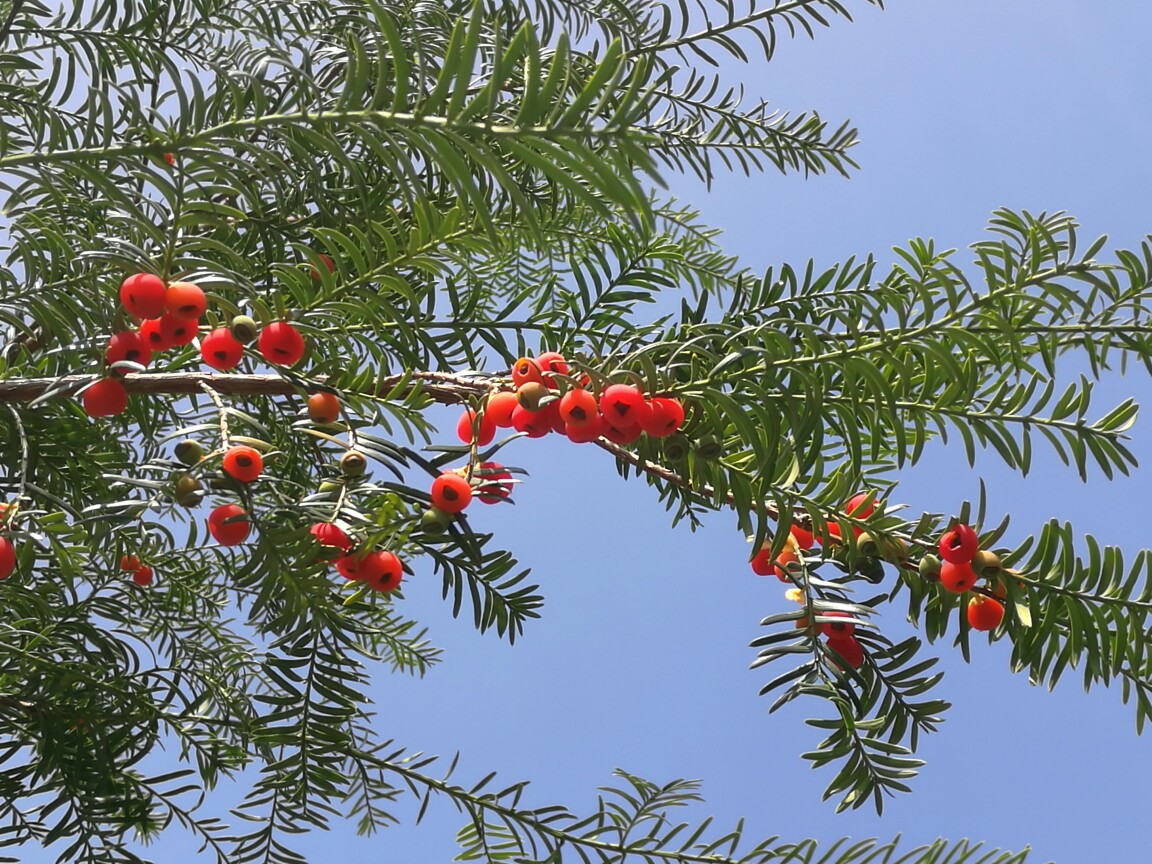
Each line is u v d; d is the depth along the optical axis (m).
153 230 0.45
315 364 0.51
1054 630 0.48
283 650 0.52
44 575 0.58
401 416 0.50
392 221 0.58
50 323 0.49
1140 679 0.48
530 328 0.57
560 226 0.64
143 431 0.58
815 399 0.45
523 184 0.58
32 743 0.58
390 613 0.70
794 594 0.49
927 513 0.48
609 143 0.39
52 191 0.44
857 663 0.49
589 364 0.47
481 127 0.40
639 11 0.64
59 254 0.49
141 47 0.56
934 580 0.48
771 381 0.46
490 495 0.49
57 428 0.54
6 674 0.55
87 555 0.59
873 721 0.47
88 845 0.55
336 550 0.48
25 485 0.49
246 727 0.56
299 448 0.60
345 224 0.58
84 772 0.55
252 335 0.48
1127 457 0.47
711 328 0.48
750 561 0.49
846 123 0.63
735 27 0.61
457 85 0.40
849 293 0.52
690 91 0.63
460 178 0.40
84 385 0.49
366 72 0.41
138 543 0.55
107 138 0.43
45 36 0.54
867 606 0.49
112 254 0.46
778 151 0.64
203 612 0.68
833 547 0.49
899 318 0.47
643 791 0.55
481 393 0.49
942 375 0.48
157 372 0.52
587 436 0.46
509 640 0.53
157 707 0.58
